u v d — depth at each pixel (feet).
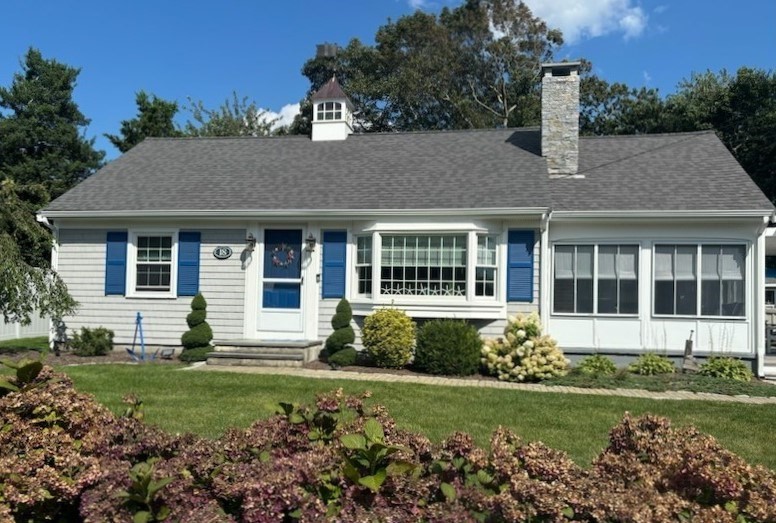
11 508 9.03
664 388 30.17
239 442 10.73
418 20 112.68
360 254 38.81
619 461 10.40
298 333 39.27
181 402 24.40
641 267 36.94
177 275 40.37
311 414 11.42
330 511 8.80
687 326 36.37
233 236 40.09
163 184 43.09
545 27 113.29
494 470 9.77
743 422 23.25
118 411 22.38
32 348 43.65
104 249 41.16
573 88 43.01
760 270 35.40
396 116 116.57
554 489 8.71
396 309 36.76
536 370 32.24
